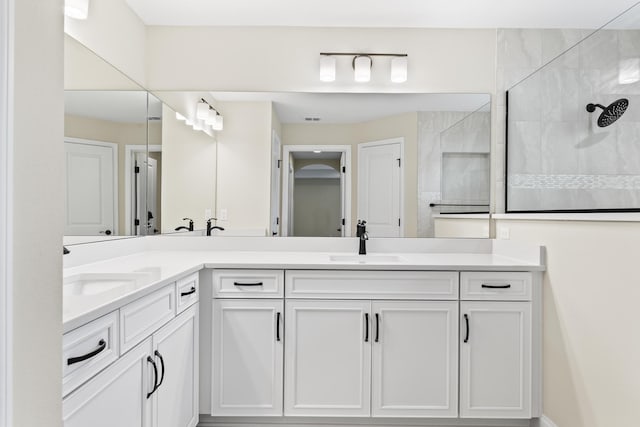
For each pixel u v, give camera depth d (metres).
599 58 2.09
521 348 2.00
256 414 1.97
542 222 2.02
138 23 2.39
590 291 1.66
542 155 2.31
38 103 0.62
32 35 0.61
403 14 2.37
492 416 1.99
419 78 2.55
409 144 2.58
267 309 1.98
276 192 2.60
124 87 2.10
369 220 2.58
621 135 2.01
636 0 2.18
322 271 1.98
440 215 2.57
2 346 0.53
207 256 2.28
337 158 2.60
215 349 1.97
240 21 2.47
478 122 2.56
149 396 1.41
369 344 1.98
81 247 1.76
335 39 2.54
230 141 2.57
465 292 1.99
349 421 2.04
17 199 0.57
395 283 1.99
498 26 2.51
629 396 1.46
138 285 1.38
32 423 0.61
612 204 2.03
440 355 1.98
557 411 1.88
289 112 2.58
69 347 0.96
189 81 2.52
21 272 0.58
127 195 2.10
